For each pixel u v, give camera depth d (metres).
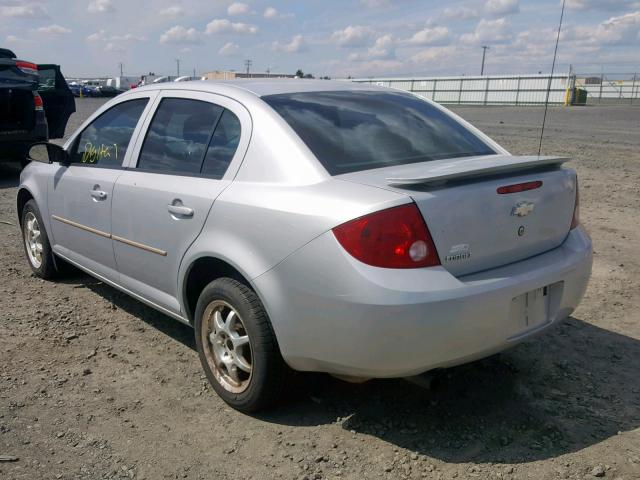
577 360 3.91
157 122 4.03
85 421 3.23
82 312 4.75
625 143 16.09
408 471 2.82
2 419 3.23
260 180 3.17
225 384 3.39
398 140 3.47
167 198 3.62
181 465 2.88
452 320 2.67
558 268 3.09
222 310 3.37
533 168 3.20
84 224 4.51
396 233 2.65
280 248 2.92
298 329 2.90
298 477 2.79
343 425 3.19
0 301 4.94
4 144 10.00
